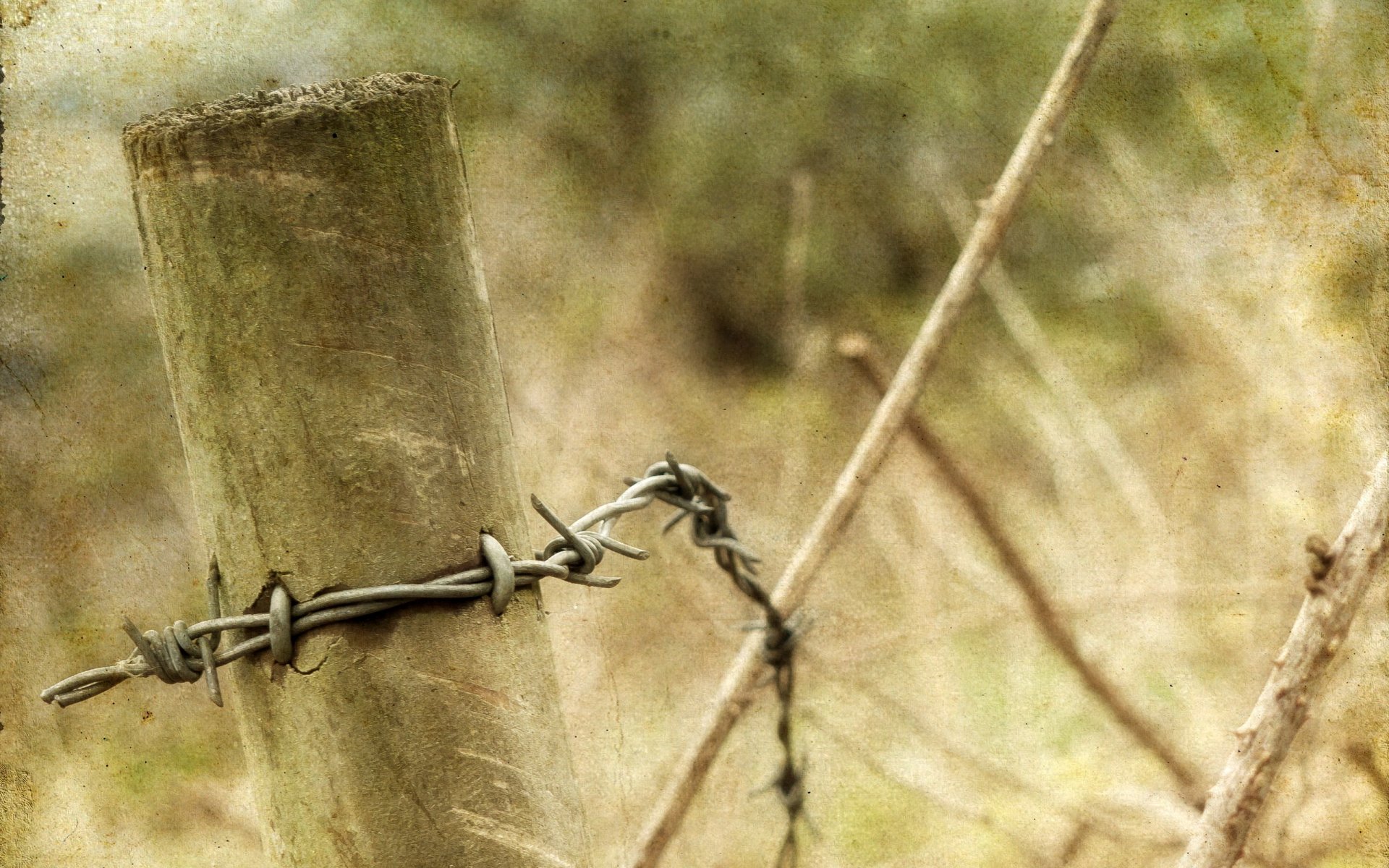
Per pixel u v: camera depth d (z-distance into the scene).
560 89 2.66
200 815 1.90
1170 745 1.86
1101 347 2.32
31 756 1.93
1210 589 1.96
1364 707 1.69
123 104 2.19
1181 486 2.13
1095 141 2.42
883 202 2.65
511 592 1.23
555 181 2.65
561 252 2.61
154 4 2.22
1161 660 1.98
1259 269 2.27
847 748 1.92
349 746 1.22
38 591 2.00
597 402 2.46
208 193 1.21
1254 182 2.30
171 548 2.04
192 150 1.21
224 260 1.21
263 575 1.22
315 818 1.22
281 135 1.21
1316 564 1.37
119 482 2.06
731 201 2.68
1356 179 2.23
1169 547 2.08
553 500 2.33
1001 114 2.65
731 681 1.43
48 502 2.04
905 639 2.01
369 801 1.22
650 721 1.97
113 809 1.89
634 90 2.71
